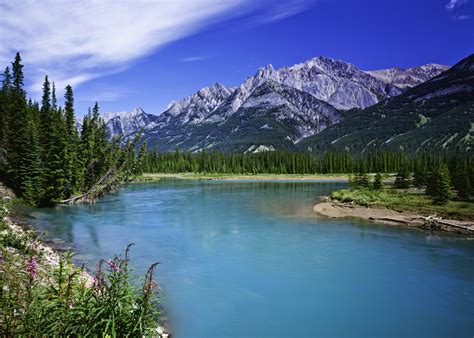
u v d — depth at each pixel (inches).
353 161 6776.6
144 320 290.5
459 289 717.3
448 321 580.4
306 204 2096.5
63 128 2327.8
